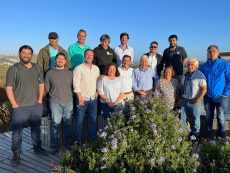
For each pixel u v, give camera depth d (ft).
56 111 11.21
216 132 13.12
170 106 9.83
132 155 7.32
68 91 11.39
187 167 6.91
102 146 7.74
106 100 11.87
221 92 11.34
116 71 12.31
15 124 10.03
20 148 10.26
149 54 16.46
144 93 13.94
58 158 10.94
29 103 10.26
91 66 12.04
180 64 15.42
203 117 13.15
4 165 10.04
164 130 8.15
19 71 9.86
